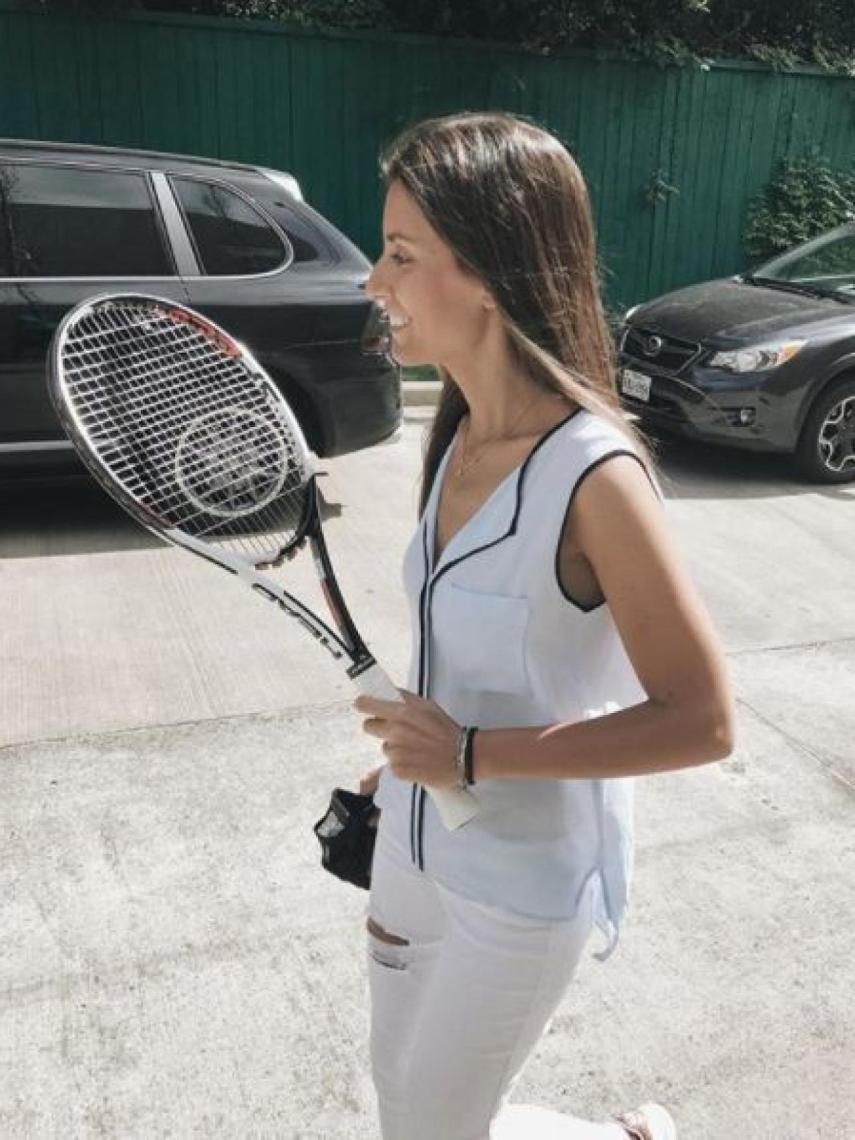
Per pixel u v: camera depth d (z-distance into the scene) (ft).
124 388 5.30
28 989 8.30
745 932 9.23
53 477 17.34
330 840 5.80
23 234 16.47
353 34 29.58
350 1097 7.52
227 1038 7.95
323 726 12.06
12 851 9.84
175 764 11.26
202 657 13.50
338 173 30.86
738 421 21.39
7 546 16.90
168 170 17.42
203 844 10.04
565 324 4.18
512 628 4.24
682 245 35.14
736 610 15.76
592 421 4.11
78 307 5.16
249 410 5.49
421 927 5.15
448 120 4.24
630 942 9.05
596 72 32.19
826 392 21.58
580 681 4.41
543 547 4.09
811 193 35.50
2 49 27.48
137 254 16.99
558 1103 7.54
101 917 9.08
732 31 34.71
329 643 4.96
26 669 13.07
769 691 13.39
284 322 17.49
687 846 10.32
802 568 17.51
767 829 10.63
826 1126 7.45
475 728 4.31
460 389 4.76
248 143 29.91
